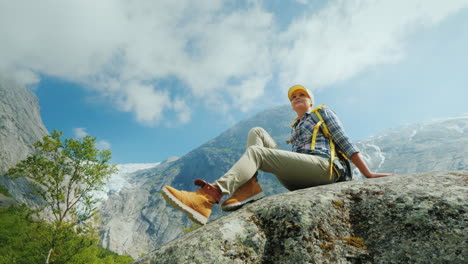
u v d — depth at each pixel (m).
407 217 1.19
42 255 10.13
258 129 2.78
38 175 10.81
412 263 0.99
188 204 1.92
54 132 11.12
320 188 1.77
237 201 2.13
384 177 1.85
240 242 1.31
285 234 1.31
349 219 1.34
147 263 1.30
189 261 1.21
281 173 2.36
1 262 10.49
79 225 11.02
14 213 10.62
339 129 2.46
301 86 3.06
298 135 2.71
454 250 0.96
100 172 11.46
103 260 13.35
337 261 1.12
